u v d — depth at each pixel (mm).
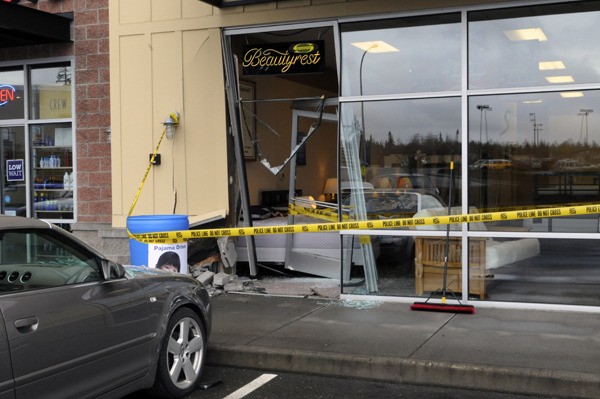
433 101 8328
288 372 6316
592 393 5391
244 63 9406
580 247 7680
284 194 12797
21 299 4273
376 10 8438
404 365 5945
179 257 8328
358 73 8680
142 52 9898
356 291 8672
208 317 6008
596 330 6863
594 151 7680
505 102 8016
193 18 9586
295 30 9156
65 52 10742
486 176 8094
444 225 8227
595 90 7680
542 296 7836
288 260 10070
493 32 8047
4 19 9594
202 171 9664
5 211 11406
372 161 8625
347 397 5613
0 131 11406
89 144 10641
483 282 8062
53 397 4367
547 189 7867
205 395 5684
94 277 4965
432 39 8320
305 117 9898
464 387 5766
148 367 5207
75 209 10750
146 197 9930
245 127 10070
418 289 8375
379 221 7520
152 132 9891
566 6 7758
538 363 5801
